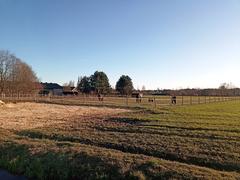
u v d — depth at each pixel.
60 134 24.67
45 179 16.72
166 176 14.76
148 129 25.52
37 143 20.98
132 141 21.34
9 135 24.42
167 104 62.16
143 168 15.72
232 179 14.08
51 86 166.00
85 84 141.00
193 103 65.31
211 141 20.56
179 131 24.38
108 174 15.80
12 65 111.06
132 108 55.31
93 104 65.38
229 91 164.00
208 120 30.80
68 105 64.88
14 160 18.83
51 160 17.92
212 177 14.26
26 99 76.81
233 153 17.73
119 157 17.19
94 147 19.84
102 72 141.00
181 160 17.53
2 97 84.12
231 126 26.67
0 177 17.27
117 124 29.11
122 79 135.50
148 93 145.38
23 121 34.16
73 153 18.28
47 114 43.50
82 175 16.23
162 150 18.98
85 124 29.94
